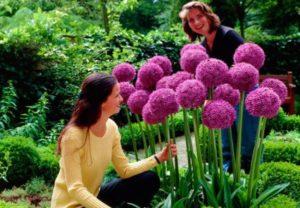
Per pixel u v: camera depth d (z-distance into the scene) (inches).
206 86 111.1
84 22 347.6
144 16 585.0
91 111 104.7
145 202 124.0
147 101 124.3
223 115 105.3
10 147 175.8
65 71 261.9
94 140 108.1
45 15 281.0
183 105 107.9
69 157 104.2
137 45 306.0
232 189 118.9
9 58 249.4
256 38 449.7
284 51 438.6
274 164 140.4
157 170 132.8
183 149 235.9
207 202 120.6
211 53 164.2
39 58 256.4
